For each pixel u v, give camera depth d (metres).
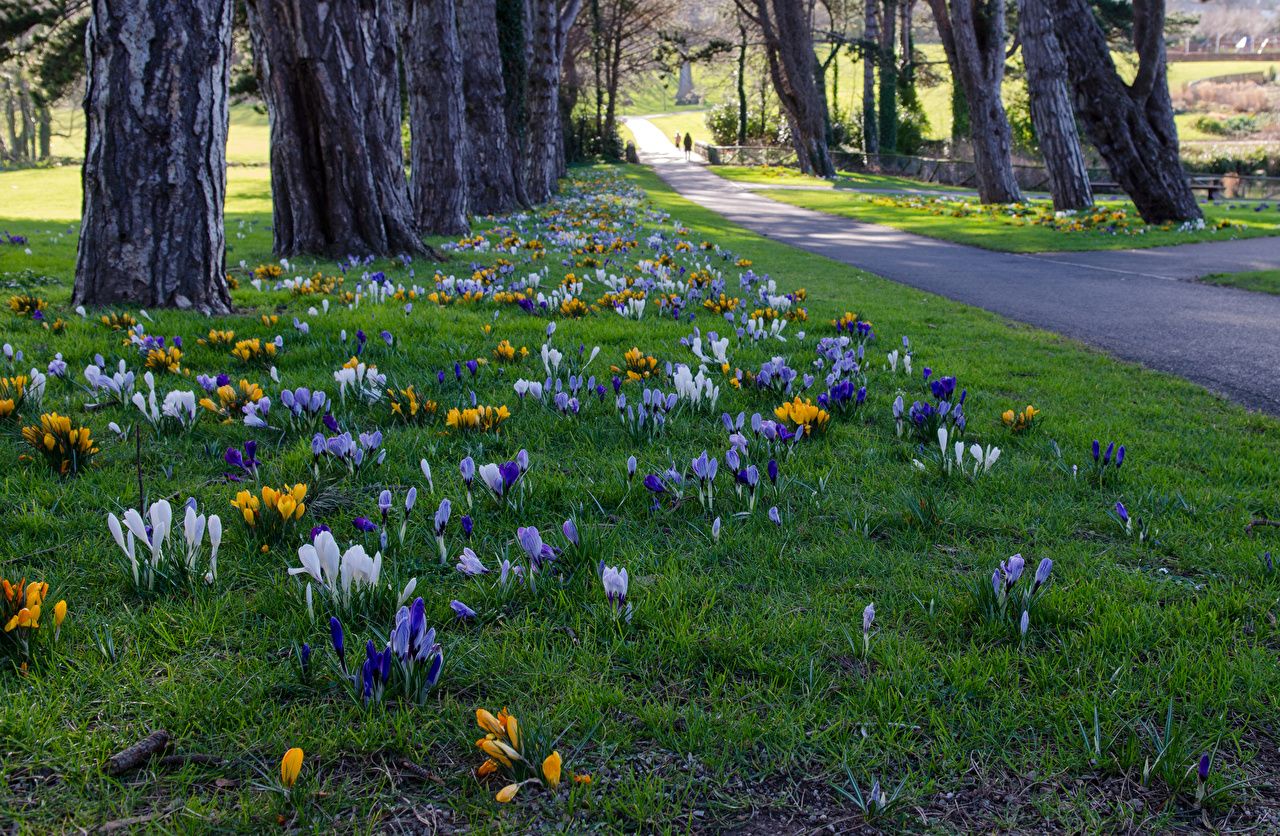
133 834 1.83
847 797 2.03
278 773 2.02
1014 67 60.69
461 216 17.86
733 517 3.47
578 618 2.69
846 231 23.11
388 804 1.96
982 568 3.17
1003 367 6.69
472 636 2.63
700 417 4.84
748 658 2.55
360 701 2.23
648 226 19.64
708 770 2.13
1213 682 2.46
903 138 67.31
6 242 15.10
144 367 5.43
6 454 3.85
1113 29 54.44
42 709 2.18
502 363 5.86
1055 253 17.22
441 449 4.16
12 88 70.69
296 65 11.73
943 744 2.19
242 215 24.41
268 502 3.11
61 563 2.93
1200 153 54.31
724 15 74.88
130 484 3.60
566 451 4.30
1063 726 2.29
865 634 2.55
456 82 17.59
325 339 6.17
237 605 2.70
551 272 11.16
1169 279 13.12
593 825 1.93
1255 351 7.76
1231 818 2.01
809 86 53.28
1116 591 2.98
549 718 2.26
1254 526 3.57
